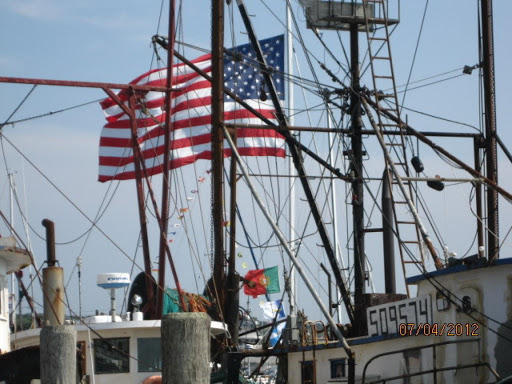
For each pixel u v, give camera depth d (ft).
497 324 146.51
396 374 163.53
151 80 260.83
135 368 184.65
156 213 200.03
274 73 227.61
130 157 254.88
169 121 210.79
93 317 189.98
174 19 214.07
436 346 154.10
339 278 207.62
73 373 133.59
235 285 205.57
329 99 208.95
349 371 161.07
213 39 202.90
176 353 108.58
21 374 158.51
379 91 203.72
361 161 205.36
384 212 193.16
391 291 196.44
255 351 196.44
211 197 203.31
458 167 191.01
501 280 147.02
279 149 266.16
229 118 265.75
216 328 194.80
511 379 135.85
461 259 152.76
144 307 206.39
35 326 207.00
